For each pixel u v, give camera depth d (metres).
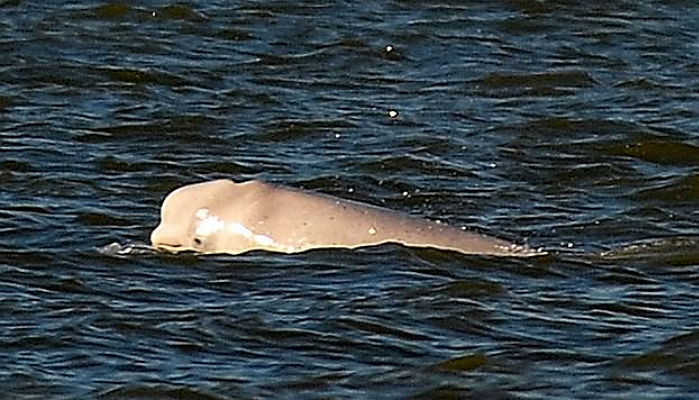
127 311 54.91
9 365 50.88
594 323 54.19
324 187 71.81
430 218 67.62
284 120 81.88
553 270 58.81
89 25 99.81
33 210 66.19
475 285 56.91
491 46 98.69
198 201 61.25
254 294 56.47
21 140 76.75
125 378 50.09
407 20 103.00
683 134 80.62
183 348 52.22
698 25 104.31
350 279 57.50
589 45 99.44
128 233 63.62
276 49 96.88
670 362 51.19
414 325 53.88
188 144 77.69
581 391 49.38
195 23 101.19
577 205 68.56
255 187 61.53
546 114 84.62
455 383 49.78
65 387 49.50
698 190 70.31
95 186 70.06
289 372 50.47
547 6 105.62
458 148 77.56
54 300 55.91
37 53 93.44
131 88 87.69
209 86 88.94
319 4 105.81
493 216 67.12
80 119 81.12
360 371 50.53
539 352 51.91
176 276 58.16
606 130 81.25
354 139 79.19
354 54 96.12
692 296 56.72
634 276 58.56
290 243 59.97
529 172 73.81
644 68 95.06
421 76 92.56
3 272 58.44
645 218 66.56
